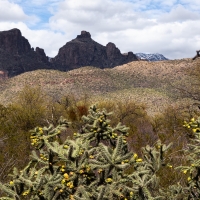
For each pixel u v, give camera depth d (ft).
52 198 7.98
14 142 23.34
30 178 8.54
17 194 8.21
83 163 8.03
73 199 7.40
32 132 10.68
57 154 8.41
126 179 7.91
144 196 7.91
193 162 11.06
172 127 32.45
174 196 11.36
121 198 7.70
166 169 15.71
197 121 12.98
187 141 23.65
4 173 17.16
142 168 8.79
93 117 11.28
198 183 11.14
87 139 10.71
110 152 7.99
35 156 9.21
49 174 9.05
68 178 7.91
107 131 10.83
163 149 9.27
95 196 7.47
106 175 8.00
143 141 25.39
